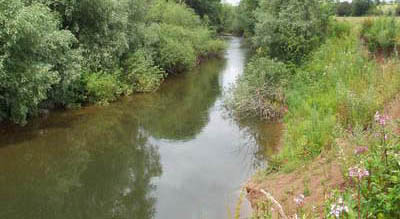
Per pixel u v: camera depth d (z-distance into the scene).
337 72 12.98
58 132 13.06
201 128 13.42
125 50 19.48
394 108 8.52
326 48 16.25
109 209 8.09
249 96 14.41
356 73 12.40
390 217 4.08
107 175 9.85
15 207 8.11
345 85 11.50
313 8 17.89
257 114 14.13
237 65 29.08
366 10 27.86
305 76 14.62
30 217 7.72
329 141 8.35
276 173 8.49
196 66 28.55
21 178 9.55
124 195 8.72
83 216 7.81
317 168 7.51
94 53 16.94
